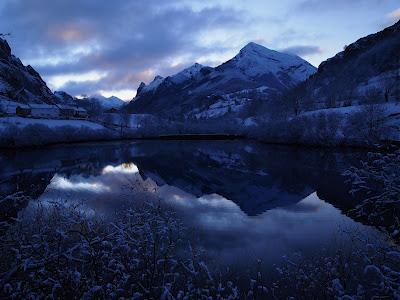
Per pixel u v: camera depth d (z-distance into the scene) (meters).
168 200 33.62
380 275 8.56
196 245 18.50
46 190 34.50
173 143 115.88
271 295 12.88
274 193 40.09
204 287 12.00
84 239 8.73
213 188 43.19
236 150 89.88
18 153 80.88
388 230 12.52
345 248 16.89
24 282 8.09
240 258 18.11
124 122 170.75
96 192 34.09
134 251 9.44
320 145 86.50
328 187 42.19
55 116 127.06
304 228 25.39
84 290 8.44
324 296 11.42
